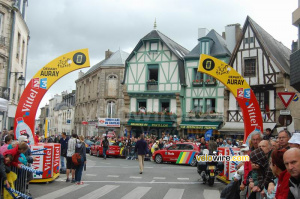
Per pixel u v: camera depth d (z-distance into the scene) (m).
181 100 27.64
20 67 23.73
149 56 28.89
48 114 68.06
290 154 3.34
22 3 23.88
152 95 28.39
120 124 31.92
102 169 14.55
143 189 9.30
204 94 27.08
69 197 7.89
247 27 24.20
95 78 37.22
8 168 6.49
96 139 28.25
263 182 4.74
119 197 8.02
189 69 28.00
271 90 22.64
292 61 11.79
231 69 11.63
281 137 5.11
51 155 10.08
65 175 12.05
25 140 8.04
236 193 5.95
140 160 13.24
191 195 8.52
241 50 24.30
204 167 10.52
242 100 11.51
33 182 9.83
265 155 4.88
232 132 23.33
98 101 34.75
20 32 22.94
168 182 10.86
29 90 10.71
